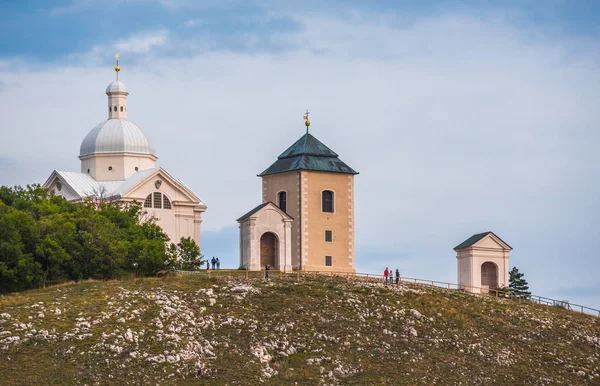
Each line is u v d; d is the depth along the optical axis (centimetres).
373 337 17600
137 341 16238
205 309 17750
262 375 15788
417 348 17538
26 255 18988
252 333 17000
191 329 16875
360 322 18088
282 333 17188
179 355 15938
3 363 15350
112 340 16150
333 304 18688
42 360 15512
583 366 18138
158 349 16088
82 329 16462
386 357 16962
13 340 15950
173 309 17450
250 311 17850
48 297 17862
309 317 17938
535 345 18750
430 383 16312
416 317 18750
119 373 15375
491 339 18588
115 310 17212
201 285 19050
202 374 15600
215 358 16075
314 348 16862
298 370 16088
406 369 16638
